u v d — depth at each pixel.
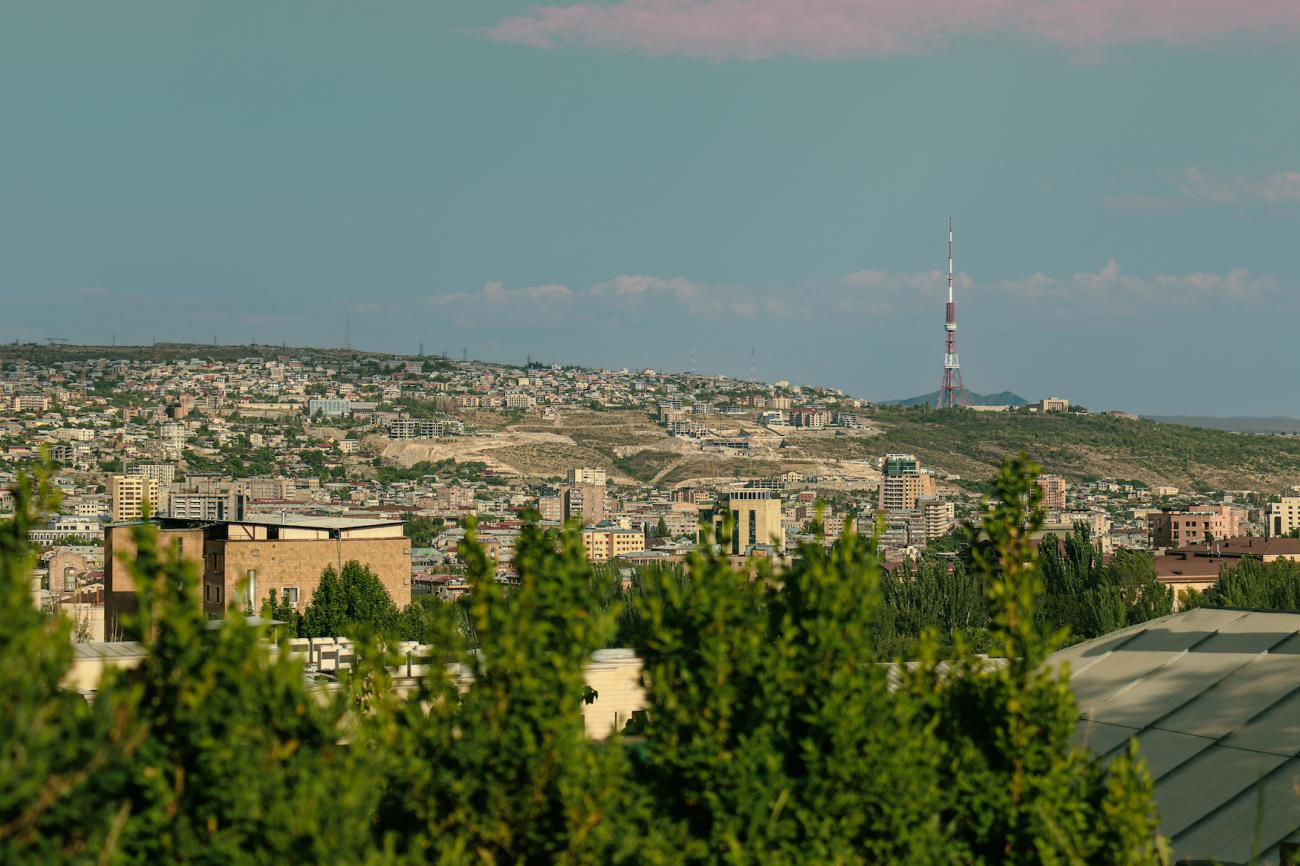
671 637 21.94
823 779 20.81
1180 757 36.75
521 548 22.77
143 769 18.17
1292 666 40.03
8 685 16.39
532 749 20.33
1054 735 22.41
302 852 17.86
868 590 22.64
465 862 19.89
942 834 22.00
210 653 18.88
